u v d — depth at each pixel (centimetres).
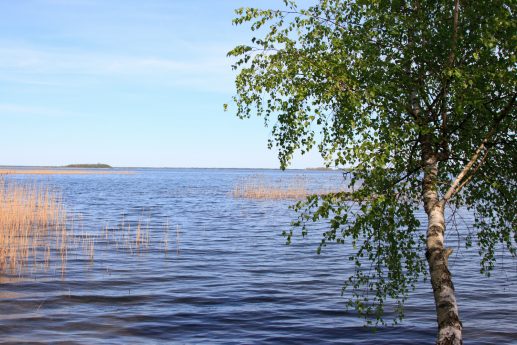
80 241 2053
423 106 616
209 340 872
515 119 569
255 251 1897
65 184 8756
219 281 1345
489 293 1197
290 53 538
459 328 516
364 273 1445
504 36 539
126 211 3731
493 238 659
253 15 548
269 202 4522
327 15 609
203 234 2434
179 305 1098
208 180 12600
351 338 880
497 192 641
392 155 529
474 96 526
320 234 2450
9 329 905
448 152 597
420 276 1370
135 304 1102
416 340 867
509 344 842
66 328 922
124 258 1688
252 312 1044
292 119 554
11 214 1875
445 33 567
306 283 1320
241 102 555
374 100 534
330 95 502
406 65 593
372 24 586
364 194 523
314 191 4844
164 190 7162
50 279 1320
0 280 1295
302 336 893
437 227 573
